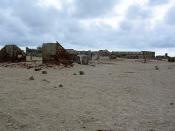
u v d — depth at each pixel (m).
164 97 15.34
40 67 32.91
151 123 10.14
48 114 11.03
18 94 15.01
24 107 12.02
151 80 23.23
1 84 18.56
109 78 24.08
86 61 41.75
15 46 41.09
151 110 12.12
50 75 25.20
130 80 22.92
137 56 79.12
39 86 18.11
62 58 37.03
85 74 27.05
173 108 12.59
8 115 10.61
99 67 37.44
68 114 11.13
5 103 12.64
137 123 10.11
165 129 9.48
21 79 21.61
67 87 18.06
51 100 13.71
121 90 17.39
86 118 10.62
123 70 33.22
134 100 14.30
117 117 10.86
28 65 34.94
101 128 9.43
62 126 9.55
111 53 83.06
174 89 18.33
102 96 15.20
